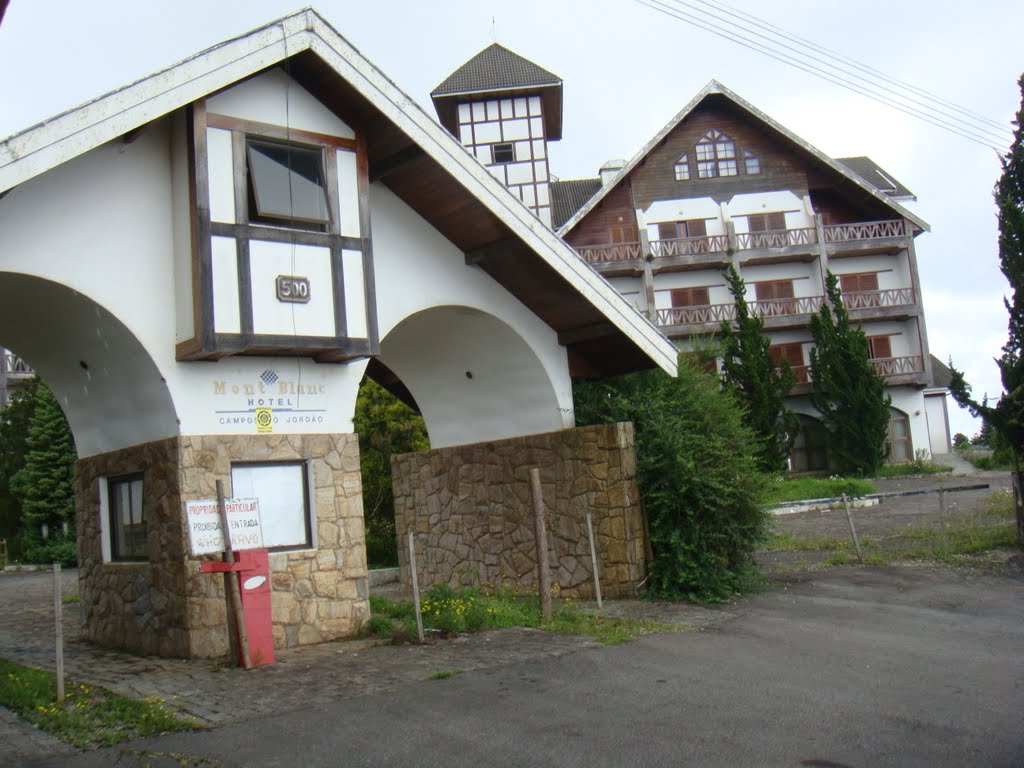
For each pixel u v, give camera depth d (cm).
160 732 660
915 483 3169
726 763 575
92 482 1110
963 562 1400
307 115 1013
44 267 891
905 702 715
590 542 1187
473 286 1219
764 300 3881
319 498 1034
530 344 1268
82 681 827
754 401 3419
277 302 961
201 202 924
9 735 660
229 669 862
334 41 996
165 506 962
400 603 1216
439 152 1070
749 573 1266
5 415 3400
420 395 1463
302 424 1036
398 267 1148
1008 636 964
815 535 1797
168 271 966
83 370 1048
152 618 977
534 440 1336
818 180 4053
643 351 1262
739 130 4053
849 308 3894
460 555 1427
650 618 1091
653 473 1253
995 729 639
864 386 3597
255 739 641
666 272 3941
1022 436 1516
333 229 1012
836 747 605
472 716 688
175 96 891
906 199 4322
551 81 3512
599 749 608
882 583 1281
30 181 890
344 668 856
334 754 606
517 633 1017
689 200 4012
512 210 1131
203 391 971
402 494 1529
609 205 4019
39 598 1633
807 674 814
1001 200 1561
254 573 890
